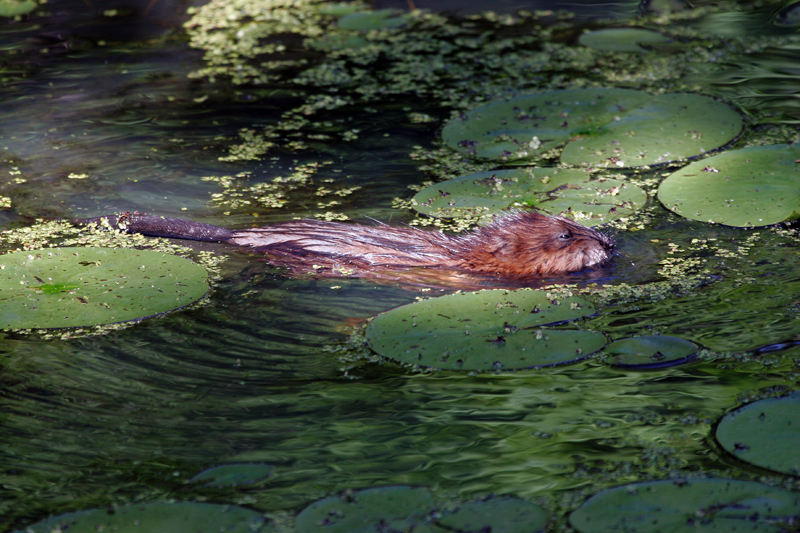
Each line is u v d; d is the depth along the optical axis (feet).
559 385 15.30
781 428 13.20
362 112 29.68
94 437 14.24
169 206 23.62
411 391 15.44
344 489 12.79
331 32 37.96
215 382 15.88
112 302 17.95
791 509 11.41
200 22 39.52
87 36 37.50
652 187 23.21
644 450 13.38
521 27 37.47
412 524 11.73
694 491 11.98
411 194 23.99
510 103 28.73
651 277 19.19
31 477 13.16
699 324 17.06
